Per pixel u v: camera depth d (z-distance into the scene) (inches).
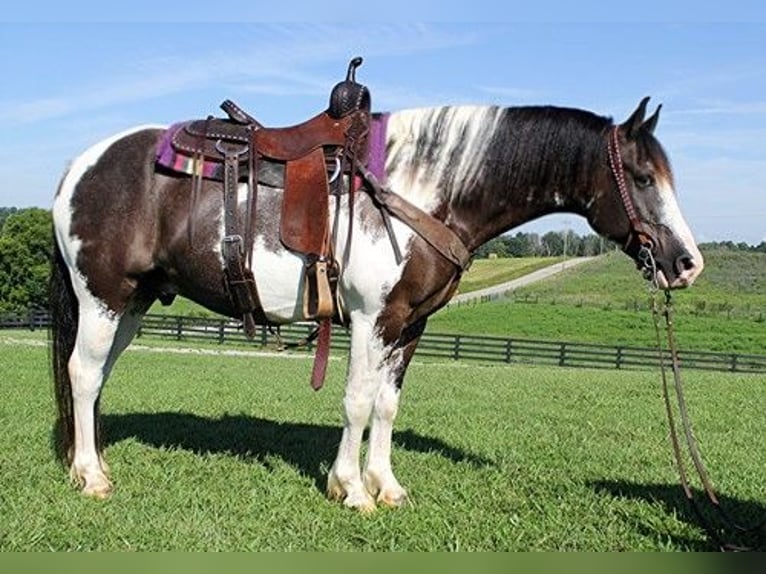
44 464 223.8
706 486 186.9
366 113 191.9
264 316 195.5
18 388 406.0
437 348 956.6
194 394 418.6
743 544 182.1
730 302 1962.4
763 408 441.1
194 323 1052.5
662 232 183.6
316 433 297.4
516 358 983.6
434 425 334.6
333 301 187.9
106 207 196.1
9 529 170.9
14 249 1844.2
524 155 190.9
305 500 199.6
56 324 208.2
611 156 186.4
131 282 200.2
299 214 184.4
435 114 192.9
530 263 3161.9
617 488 229.5
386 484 202.8
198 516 184.1
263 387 475.8
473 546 173.6
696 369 902.4
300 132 192.1
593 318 1702.8
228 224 188.5
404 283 184.5
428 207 188.5
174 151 193.6
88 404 204.1
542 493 216.8
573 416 382.3
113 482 209.5
